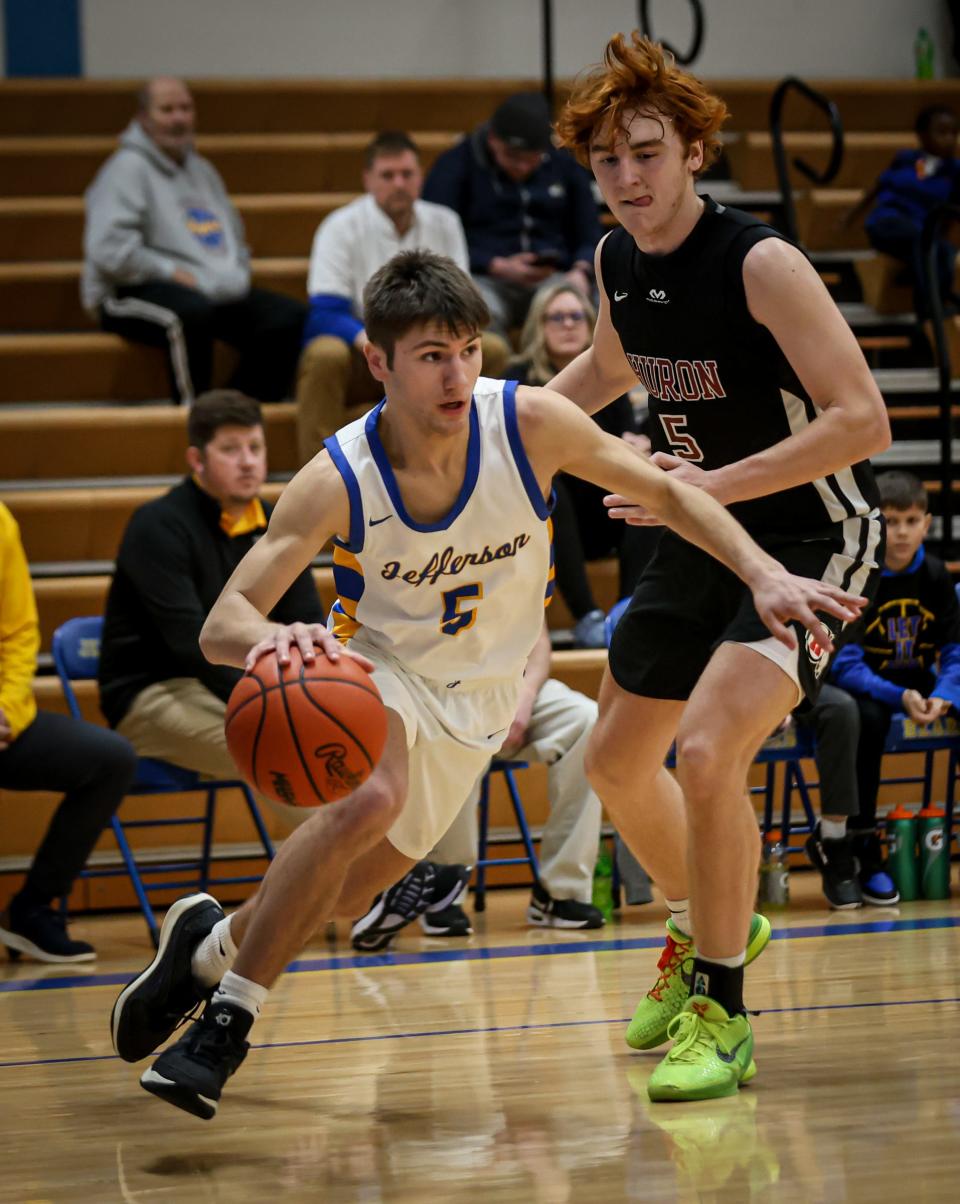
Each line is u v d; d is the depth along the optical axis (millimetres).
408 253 6512
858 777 13328
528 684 12594
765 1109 6934
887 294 19547
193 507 12648
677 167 7152
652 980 10148
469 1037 8680
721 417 7516
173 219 17219
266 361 17266
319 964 11219
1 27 21344
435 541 6723
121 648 12641
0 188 19812
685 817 7574
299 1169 6336
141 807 13844
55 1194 6094
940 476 17891
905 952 10812
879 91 22297
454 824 12188
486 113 21719
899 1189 5746
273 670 6121
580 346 15156
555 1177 6070
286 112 21266
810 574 7363
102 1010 9859
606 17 22875
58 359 17188
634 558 14430
